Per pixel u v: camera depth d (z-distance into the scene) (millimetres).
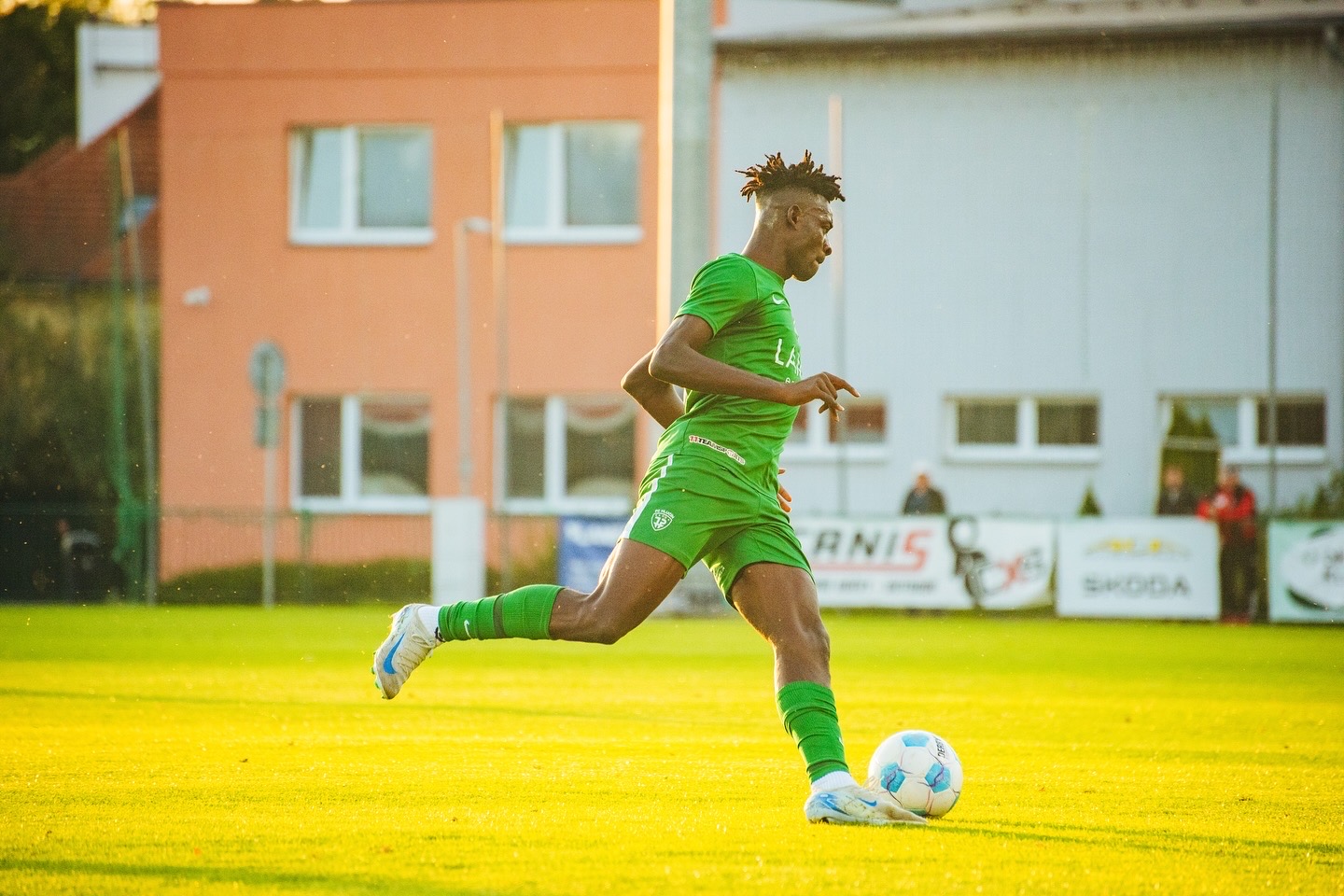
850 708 33844
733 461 18531
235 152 99500
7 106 145875
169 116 99875
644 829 17203
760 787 20750
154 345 100688
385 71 99125
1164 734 29266
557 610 18688
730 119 94375
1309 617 70000
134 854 15688
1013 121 91750
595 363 97688
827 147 93562
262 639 56219
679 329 18266
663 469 18656
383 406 99688
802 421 94062
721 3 98500
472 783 21047
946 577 73938
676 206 64875
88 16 149625
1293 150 88812
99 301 101500
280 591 84625
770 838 16578
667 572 18344
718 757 24328
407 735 27703
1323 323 88188
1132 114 90562
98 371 101375
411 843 16281
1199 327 90188
